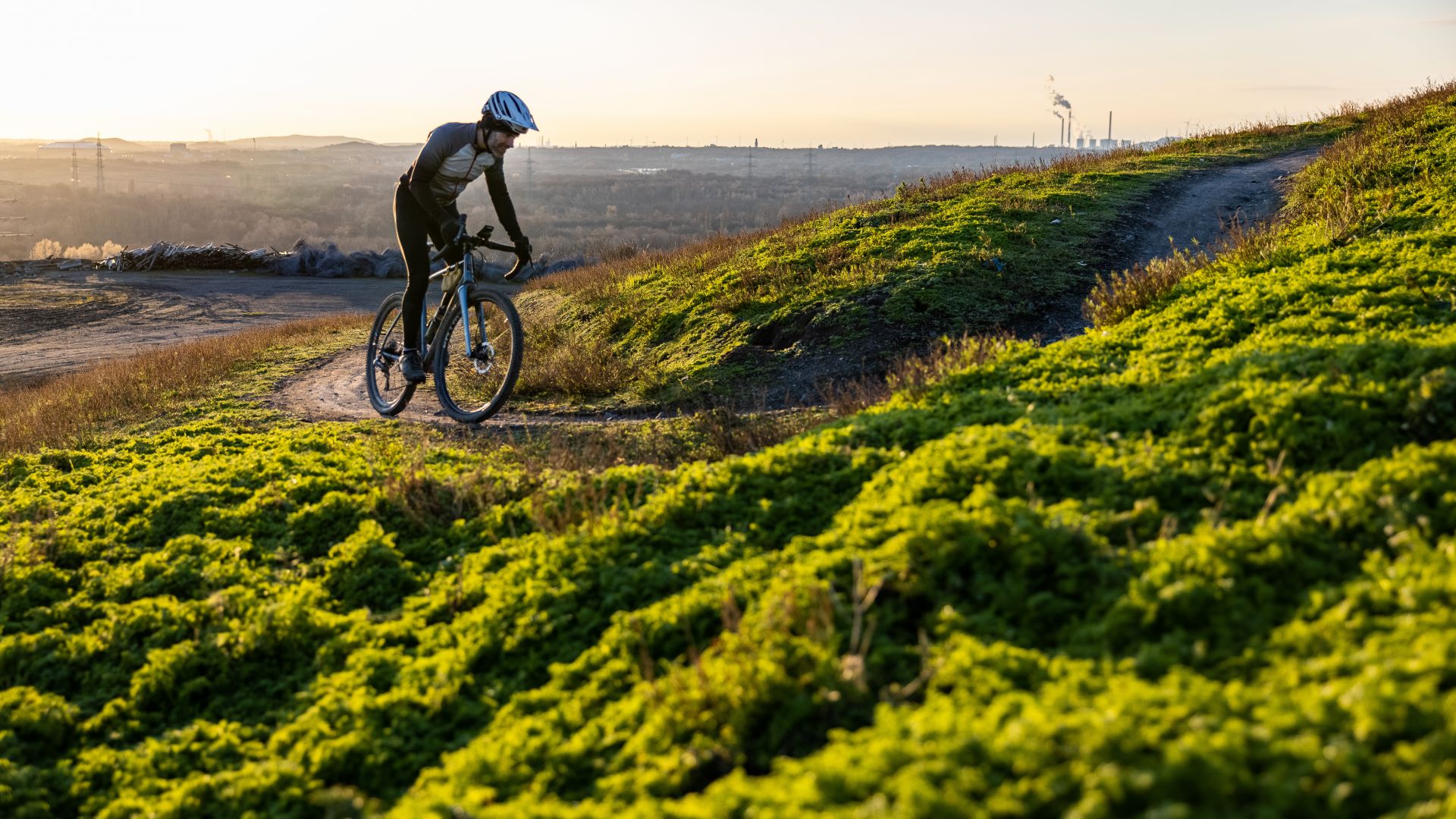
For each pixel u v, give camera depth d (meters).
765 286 15.40
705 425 9.03
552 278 25.95
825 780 2.55
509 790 3.15
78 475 8.37
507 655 4.27
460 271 8.59
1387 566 3.28
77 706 4.57
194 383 14.78
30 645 5.02
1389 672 2.60
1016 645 3.30
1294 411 4.58
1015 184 22.09
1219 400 4.98
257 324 33.59
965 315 13.01
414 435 9.53
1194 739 2.39
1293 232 12.43
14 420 13.09
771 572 4.17
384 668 4.38
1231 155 25.75
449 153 7.73
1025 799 2.36
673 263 19.70
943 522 3.91
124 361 20.45
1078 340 8.21
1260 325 7.14
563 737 3.43
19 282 44.00
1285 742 2.39
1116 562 3.67
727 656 3.43
